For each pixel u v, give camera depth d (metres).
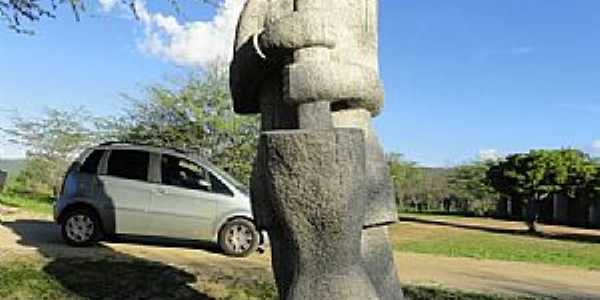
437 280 11.27
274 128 4.25
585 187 31.12
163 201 12.39
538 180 30.89
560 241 25.02
